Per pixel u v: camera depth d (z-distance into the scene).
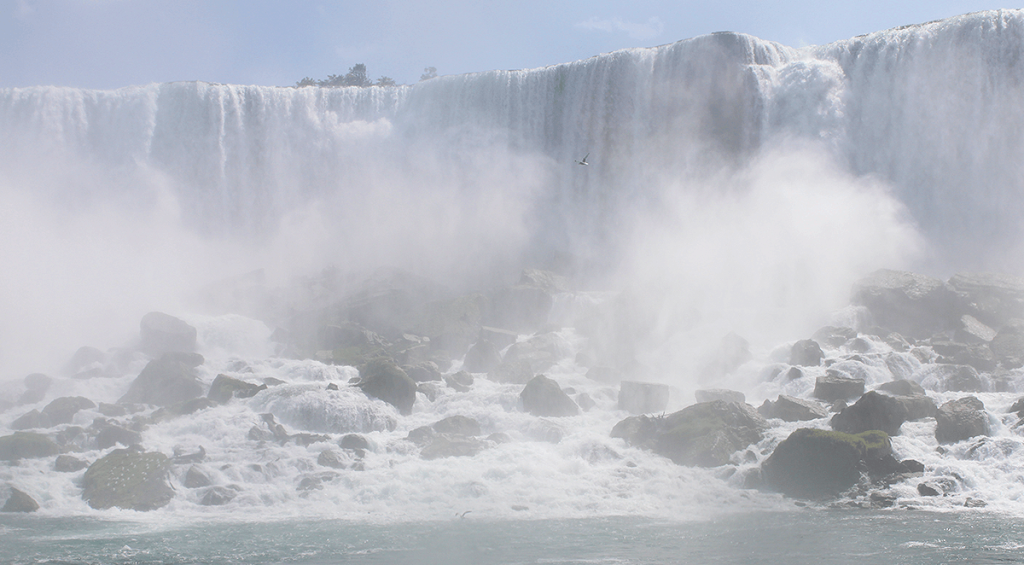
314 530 15.34
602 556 13.42
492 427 23.06
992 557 13.03
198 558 13.52
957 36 35.50
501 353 31.75
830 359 25.91
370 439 20.83
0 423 23.61
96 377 27.89
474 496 17.69
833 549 13.64
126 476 18.17
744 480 18.50
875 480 18.00
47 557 13.59
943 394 22.92
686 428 20.48
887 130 37.03
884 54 37.38
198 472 18.47
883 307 29.11
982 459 18.61
